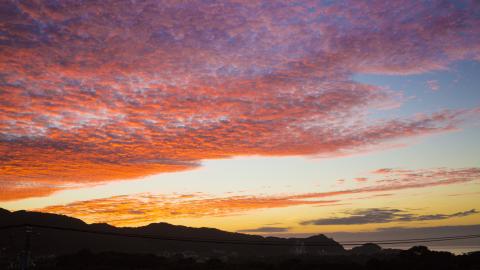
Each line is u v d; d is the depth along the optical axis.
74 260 95.62
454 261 86.12
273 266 96.31
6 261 87.56
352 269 85.88
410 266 82.38
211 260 103.38
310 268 88.38
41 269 84.81
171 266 96.00
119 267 92.75
